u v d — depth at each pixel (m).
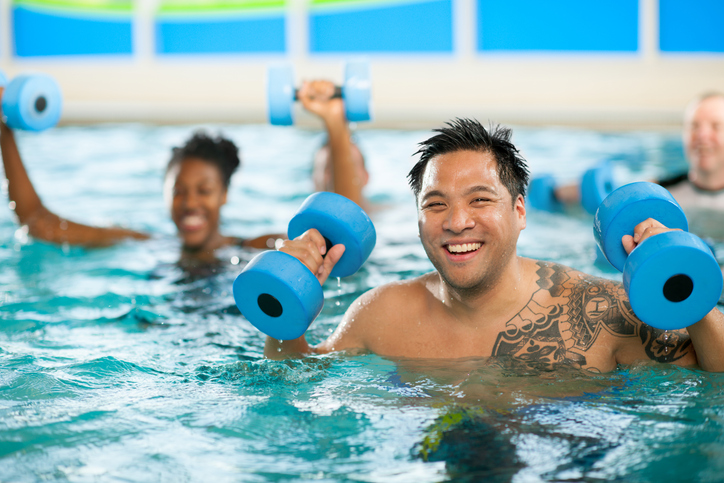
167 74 10.38
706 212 4.14
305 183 5.49
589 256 3.32
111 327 2.42
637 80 9.45
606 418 1.52
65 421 1.57
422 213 1.78
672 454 1.36
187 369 1.95
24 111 3.39
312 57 10.24
